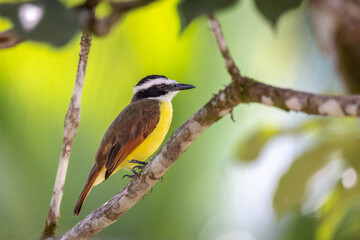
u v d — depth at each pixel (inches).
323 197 414.6
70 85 426.6
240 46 482.3
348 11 409.4
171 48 430.0
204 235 464.4
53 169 433.7
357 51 427.8
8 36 244.7
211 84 461.1
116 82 438.9
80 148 454.3
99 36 241.9
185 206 463.2
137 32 421.7
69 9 192.1
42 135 432.1
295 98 250.7
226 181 462.9
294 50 486.9
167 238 463.5
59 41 186.5
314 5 427.8
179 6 198.7
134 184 338.0
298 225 452.1
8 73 416.8
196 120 290.7
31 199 427.5
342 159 414.3
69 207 460.1
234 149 447.2
